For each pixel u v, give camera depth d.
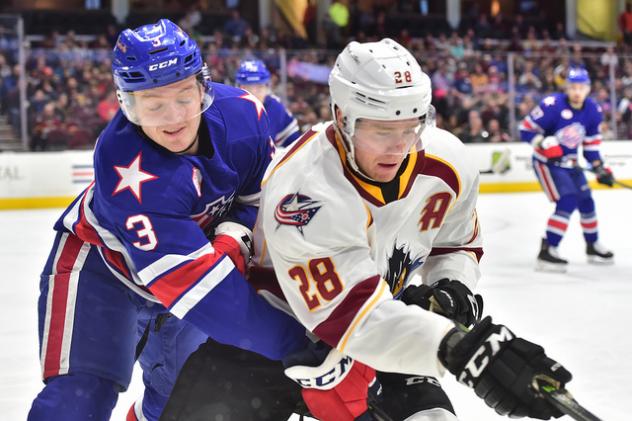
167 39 2.17
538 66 12.96
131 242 2.24
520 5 19.56
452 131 12.73
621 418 3.40
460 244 2.33
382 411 2.04
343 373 2.01
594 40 19.25
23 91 11.53
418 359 1.84
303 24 16.75
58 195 11.48
